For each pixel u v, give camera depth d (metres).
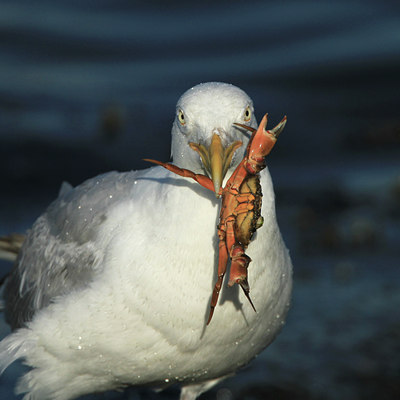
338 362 10.15
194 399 8.88
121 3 45.16
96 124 26.30
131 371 7.62
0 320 11.08
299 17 42.22
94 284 7.35
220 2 45.19
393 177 20.70
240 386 9.56
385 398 9.27
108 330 7.31
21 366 9.98
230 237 6.16
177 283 7.04
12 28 38.47
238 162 6.63
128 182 8.04
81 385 7.89
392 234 16.47
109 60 36.28
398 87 32.44
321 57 36.72
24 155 22.56
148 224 7.20
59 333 7.47
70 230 8.26
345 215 17.92
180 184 6.91
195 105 6.55
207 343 7.42
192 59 36.62
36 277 8.84
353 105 30.31
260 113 29.62
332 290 12.89
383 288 12.94
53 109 28.14
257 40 39.09
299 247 15.56
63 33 38.84
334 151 24.78
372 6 43.28
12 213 17.38
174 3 45.03
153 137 25.64
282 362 10.22
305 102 30.94
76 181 21.06
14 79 31.88
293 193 20.12
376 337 10.87
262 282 7.31
